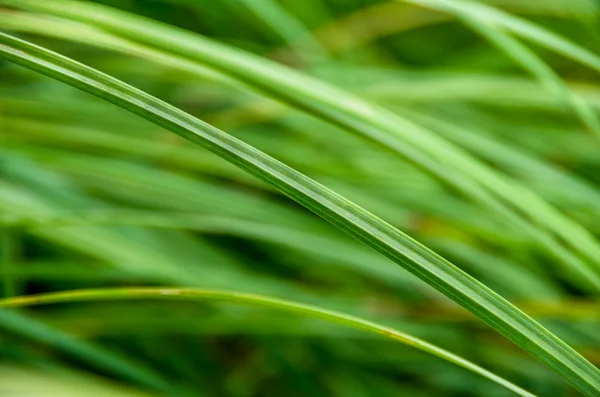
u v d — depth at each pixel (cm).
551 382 68
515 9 74
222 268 66
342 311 64
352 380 68
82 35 41
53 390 40
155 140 66
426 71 78
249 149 34
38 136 58
